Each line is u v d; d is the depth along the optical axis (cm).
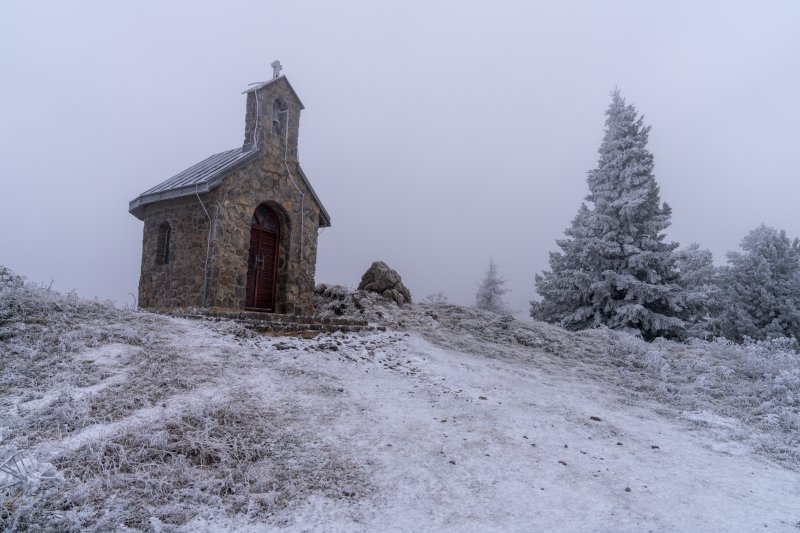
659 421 994
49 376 686
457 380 1028
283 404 731
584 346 1602
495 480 623
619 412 1009
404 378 979
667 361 1500
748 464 809
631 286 2384
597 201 2622
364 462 616
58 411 599
